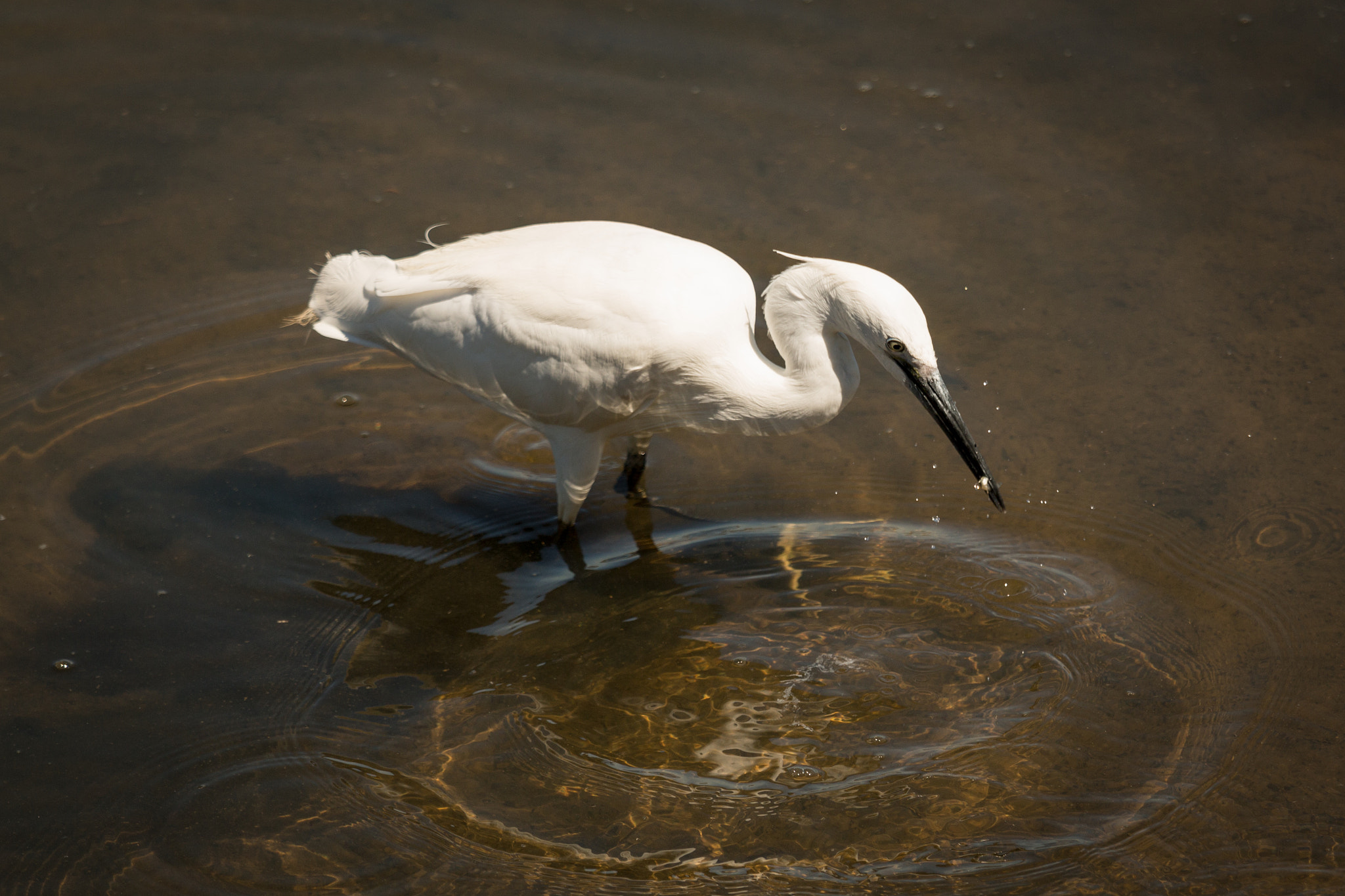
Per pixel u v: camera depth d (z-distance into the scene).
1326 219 9.77
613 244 7.36
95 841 5.79
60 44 11.75
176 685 6.66
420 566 7.55
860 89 11.28
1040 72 11.34
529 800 6.03
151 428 8.36
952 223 9.95
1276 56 11.34
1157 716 6.48
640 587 7.44
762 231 9.86
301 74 11.54
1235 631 6.96
